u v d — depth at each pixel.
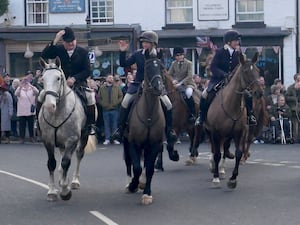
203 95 14.68
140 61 13.03
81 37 30.22
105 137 24.17
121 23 31.66
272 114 24.08
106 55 30.81
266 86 30.89
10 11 31.77
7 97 24.89
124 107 12.92
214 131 13.94
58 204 12.57
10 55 31.48
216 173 14.09
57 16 31.86
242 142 14.34
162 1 31.66
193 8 31.44
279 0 31.09
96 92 24.55
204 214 11.57
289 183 14.54
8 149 22.55
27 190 14.12
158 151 12.59
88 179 15.46
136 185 13.34
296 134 24.36
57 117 12.45
